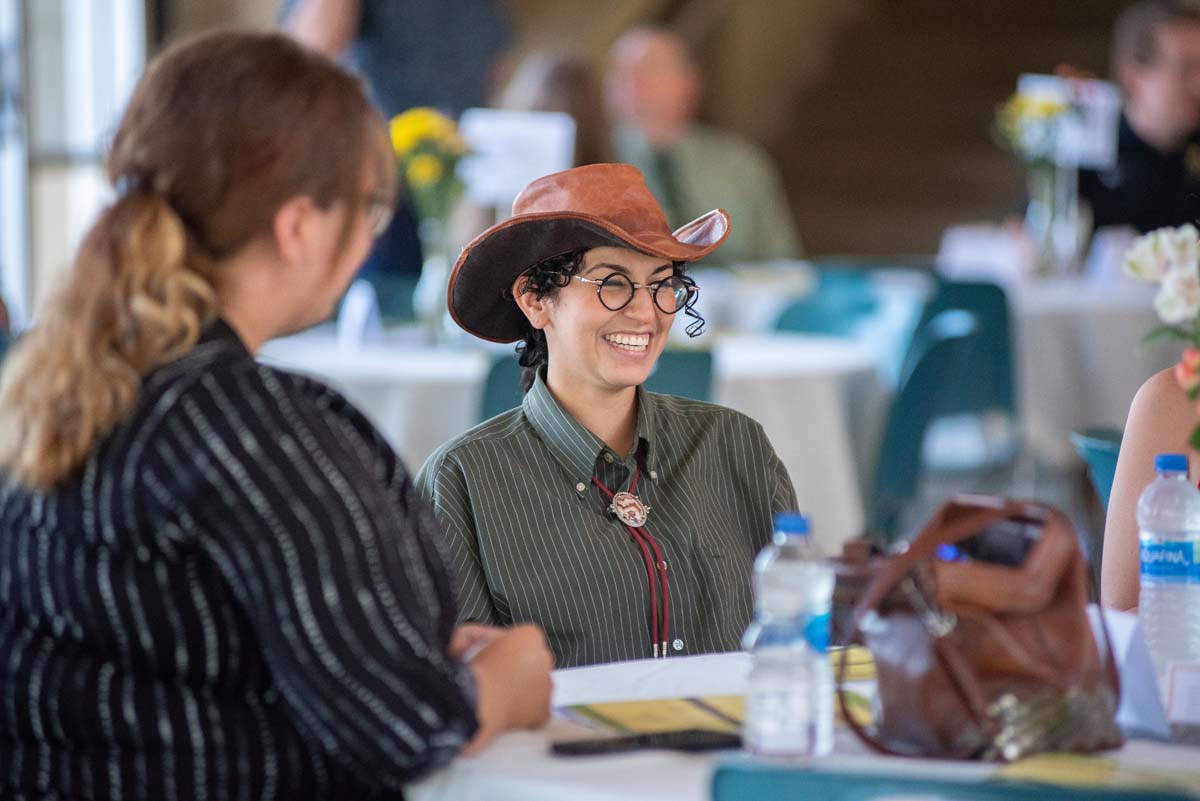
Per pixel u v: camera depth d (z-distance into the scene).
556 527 7.46
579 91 18.45
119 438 5.07
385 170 5.48
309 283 5.39
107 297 5.08
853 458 16.16
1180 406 7.77
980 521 5.24
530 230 7.42
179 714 5.13
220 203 5.16
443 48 23.67
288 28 22.62
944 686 5.12
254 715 5.20
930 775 4.46
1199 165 21.77
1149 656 5.58
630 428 7.78
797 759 5.15
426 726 4.98
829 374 15.02
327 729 4.99
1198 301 6.16
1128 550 7.68
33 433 5.09
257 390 5.09
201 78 5.20
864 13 36.41
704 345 14.34
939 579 5.19
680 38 34.75
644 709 5.91
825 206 34.31
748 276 21.34
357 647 4.93
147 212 5.12
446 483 7.54
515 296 7.73
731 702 6.00
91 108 23.34
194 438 5.01
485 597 7.44
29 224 22.59
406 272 18.27
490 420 7.82
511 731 5.63
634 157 24.19
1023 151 21.66
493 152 15.31
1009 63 34.72
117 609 5.12
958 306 17.89
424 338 15.48
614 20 32.88
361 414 5.53
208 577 5.14
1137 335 19.20
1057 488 19.92
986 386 18.20
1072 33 34.62
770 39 35.62
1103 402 19.30
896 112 35.00
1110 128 21.56
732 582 7.64
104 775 5.14
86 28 23.17
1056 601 5.27
